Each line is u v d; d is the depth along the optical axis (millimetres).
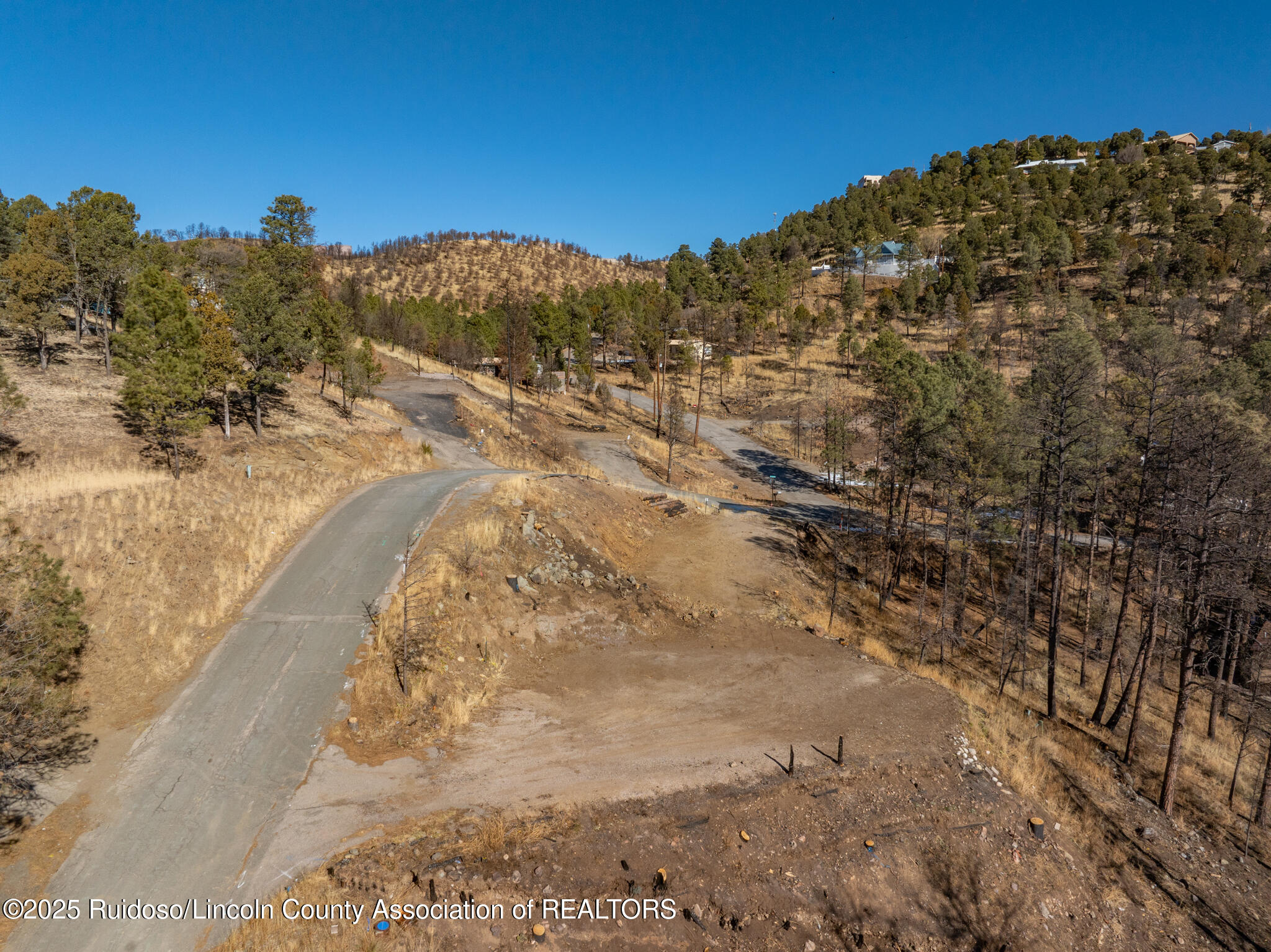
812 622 28719
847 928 14188
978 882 15945
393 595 23000
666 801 15984
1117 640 26844
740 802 16234
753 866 14773
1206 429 21641
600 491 39656
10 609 15820
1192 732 28938
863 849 15805
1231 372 49344
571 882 13516
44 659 15945
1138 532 25719
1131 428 25625
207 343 33219
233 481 30234
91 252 40312
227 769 15383
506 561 26766
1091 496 36406
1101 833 18719
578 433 65375
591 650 23750
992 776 19000
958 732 20469
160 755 15594
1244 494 21344
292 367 42469
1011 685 29375
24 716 14867
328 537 27438
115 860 12711
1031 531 38812
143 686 17891
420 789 15461
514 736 18094
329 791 15070
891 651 28156
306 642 20359
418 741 17203
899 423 37375
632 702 20688
